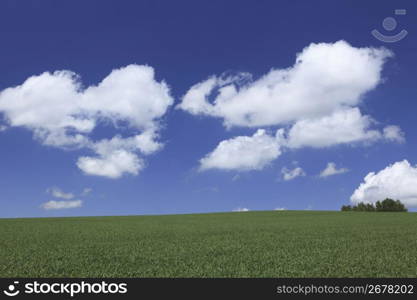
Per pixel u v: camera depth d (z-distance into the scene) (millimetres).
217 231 25500
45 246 17828
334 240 19531
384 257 14055
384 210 79438
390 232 23828
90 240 20531
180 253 15203
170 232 25141
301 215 47906
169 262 13234
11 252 15805
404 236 21453
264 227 28734
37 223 36000
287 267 12234
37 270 12039
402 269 12023
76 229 28359
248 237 21391
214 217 45844
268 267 12289
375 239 19969
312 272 11594
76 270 12078
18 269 12172
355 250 15844
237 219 40875
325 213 52375
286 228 27562
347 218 40250
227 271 11734
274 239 20219
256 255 14570
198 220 39750
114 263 13141
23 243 19188
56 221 39469
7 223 36031
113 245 18047
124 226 31359
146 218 45219
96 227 30375
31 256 14664
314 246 17203
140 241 19766
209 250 16016
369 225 29938
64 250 16344
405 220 36031
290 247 16844
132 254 15039
